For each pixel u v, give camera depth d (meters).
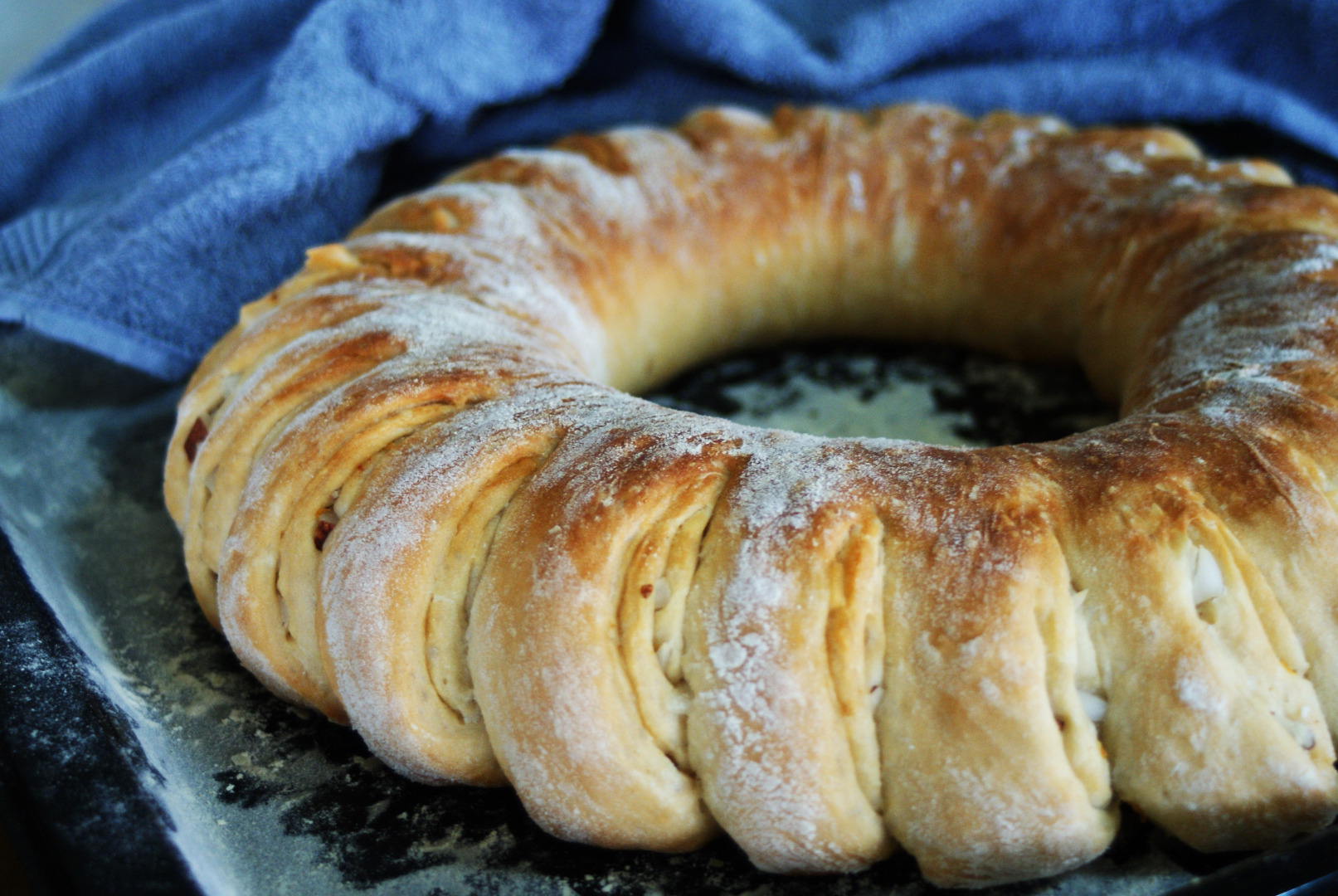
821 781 0.38
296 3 0.59
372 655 0.40
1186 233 0.51
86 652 0.44
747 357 0.59
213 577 0.45
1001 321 0.57
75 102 0.59
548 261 0.52
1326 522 0.39
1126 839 0.39
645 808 0.39
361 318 0.46
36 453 0.53
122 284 0.55
